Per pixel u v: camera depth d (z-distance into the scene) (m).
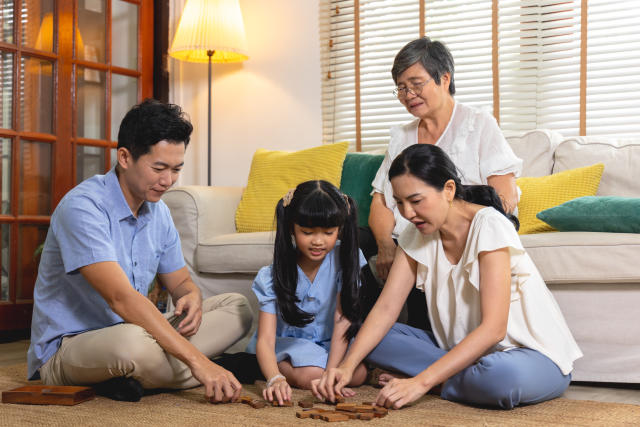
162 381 1.75
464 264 1.76
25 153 3.26
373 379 1.96
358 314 1.91
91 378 1.75
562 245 2.06
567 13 3.06
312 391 1.69
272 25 3.74
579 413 1.59
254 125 3.78
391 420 1.51
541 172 2.73
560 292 2.10
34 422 1.49
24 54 3.25
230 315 2.02
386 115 3.48
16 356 2.68
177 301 1.93
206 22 3.46
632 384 2.08
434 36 3.33
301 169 3.03
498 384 1.60
